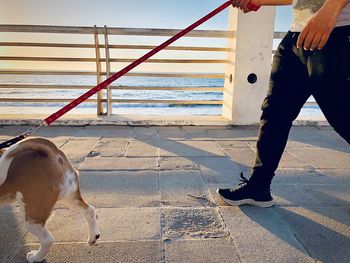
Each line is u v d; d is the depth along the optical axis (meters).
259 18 5.50
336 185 3.22
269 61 5.70
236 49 5.59
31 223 1.81
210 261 1.96
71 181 1.96
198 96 27.58
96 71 6.04
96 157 3.96
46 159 1.82
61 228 2.30
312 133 5.50
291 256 2.03
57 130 5.36
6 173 1.76
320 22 1.82
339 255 2.05
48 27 5.69
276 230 2.33
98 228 2.29
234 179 3.34
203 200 2.82
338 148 4.59
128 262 1.93
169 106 18.25
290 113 2.46
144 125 5.78
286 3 2.53
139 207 2.66
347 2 1.80
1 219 2.43
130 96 26.59
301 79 2.33
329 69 2.02
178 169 3.60
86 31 5.79
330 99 2.09
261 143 2.57
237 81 5.73
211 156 4.11
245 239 2.21
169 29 5.89
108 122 5.74
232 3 2.53
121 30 5.84
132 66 2.16
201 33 5.96
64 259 1.95
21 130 5.26
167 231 2.29
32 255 1.93
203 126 5.84
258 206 2.70
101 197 2.84
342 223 2.45
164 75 6.19
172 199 2.82
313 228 2.37
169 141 4.81
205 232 2.29
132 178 3.30
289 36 2.34
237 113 5.86
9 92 24.09
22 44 5.87
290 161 3.98
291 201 2.83
